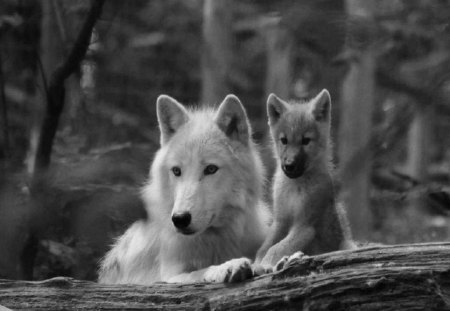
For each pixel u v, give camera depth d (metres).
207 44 18.58
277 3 13.23
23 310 8.75
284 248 9.77
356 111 16.67
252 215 10.85
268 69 19.48
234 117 10.70
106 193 11.57
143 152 13.99
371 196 16.53
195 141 10.46
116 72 20.27
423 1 13.81
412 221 17.44
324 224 10.05
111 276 11.72
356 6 14.72
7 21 16.22
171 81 20.69
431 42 14.58
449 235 16.34
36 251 12.16
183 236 10.47
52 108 13.21
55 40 16.83
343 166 9.77
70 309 8.72
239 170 10.56
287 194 10.20
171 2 23.20
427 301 7.66
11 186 11.59
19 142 17.27
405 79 11.41
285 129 10.37
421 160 21.94
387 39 13.73
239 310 8.23
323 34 12.55
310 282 7.98
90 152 14.41
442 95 8.66
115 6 20.70
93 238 12.00
